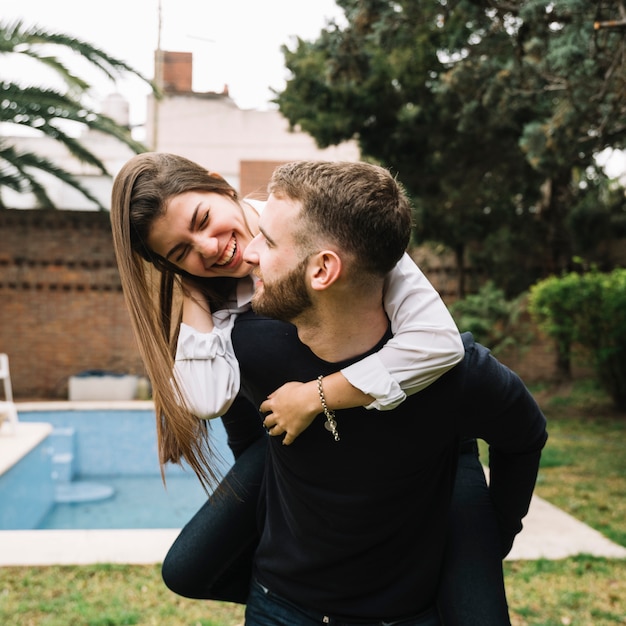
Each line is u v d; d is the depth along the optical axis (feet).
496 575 4.58
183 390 4.41
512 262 37.42
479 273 39.96
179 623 10.90
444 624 4.60
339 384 3.97
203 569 5.27
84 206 66.69
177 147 69.31
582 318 32.68
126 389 39.75
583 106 19.62
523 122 29.17
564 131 20.83
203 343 4.45
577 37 18.53
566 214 37.37
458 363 4.05
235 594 5.62
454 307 35.83
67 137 34.68
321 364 4.17
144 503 24.47
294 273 3.85
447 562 4.64
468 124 28.19
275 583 4.79
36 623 10.75
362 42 23.98
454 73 22.08
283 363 4.27
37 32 30.42
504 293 37.91
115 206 4.65
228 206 4.86
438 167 33.17
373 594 4.53
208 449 4.68
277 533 4.75
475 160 32.68
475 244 39.27
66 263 41.45
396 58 29.76
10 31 30.19
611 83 19.01
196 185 4.76
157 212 4.61
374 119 33.22
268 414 4.43
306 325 4.08
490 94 21.65
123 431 32.09
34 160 35.76
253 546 5.39
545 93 22.86
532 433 4.40
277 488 4.80
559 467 22.76
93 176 62.54
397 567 4.50
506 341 34.94
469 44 24.52
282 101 34.14
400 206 3.85
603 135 22.07
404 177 33.65
